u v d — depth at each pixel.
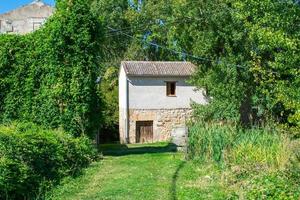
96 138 23.02
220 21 25.92
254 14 15.62
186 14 27.30
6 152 11.81
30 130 16.28
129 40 49.53
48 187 12.53
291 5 14.85
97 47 21.97
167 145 29.92
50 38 21.39
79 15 21.47
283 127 14.58
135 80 36.28
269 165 13.45
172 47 30.83
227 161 15.23
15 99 22.17
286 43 13.92
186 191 12.55
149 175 15.45
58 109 21.45
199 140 18.53
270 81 15.63
